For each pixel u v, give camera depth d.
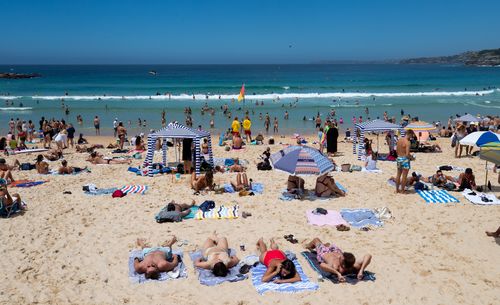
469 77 106.12
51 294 6.87
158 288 7.01
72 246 8.73
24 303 6.60
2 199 10.48
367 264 7.30
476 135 14.15
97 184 13.89
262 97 52.12
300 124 33.50
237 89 64.75
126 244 8.80
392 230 9.52
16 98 50.34
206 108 40.09
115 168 16.53
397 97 53.19
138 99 50.50
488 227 9.60
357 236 9.18
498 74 125.00
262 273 7.38
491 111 40.66
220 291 6.87
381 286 7.03
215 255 7.65
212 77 110.06
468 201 11.47
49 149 20.98
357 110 41.44
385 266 7.75
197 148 14.72
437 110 41.50
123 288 7.04
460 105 45.06
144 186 13.27
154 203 11.62
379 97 53.09
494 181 13.82
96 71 167.00
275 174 15.18
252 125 33.06
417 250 8.46
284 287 6.91
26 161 18.22
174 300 6.65
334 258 7.44
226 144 23.00
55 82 86.88
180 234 9.32
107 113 39.19
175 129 15.34
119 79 99.31
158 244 8.78
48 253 8.40
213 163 16.31
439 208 10.95
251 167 16.59
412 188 12.89
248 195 12.29
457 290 6.92
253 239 9.04
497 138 13.81
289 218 10.38
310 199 11.94
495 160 11.59
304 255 8.07
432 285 7.08
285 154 11.81
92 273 7.57
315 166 11.33
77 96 52.81
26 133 25.25
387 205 11.30
